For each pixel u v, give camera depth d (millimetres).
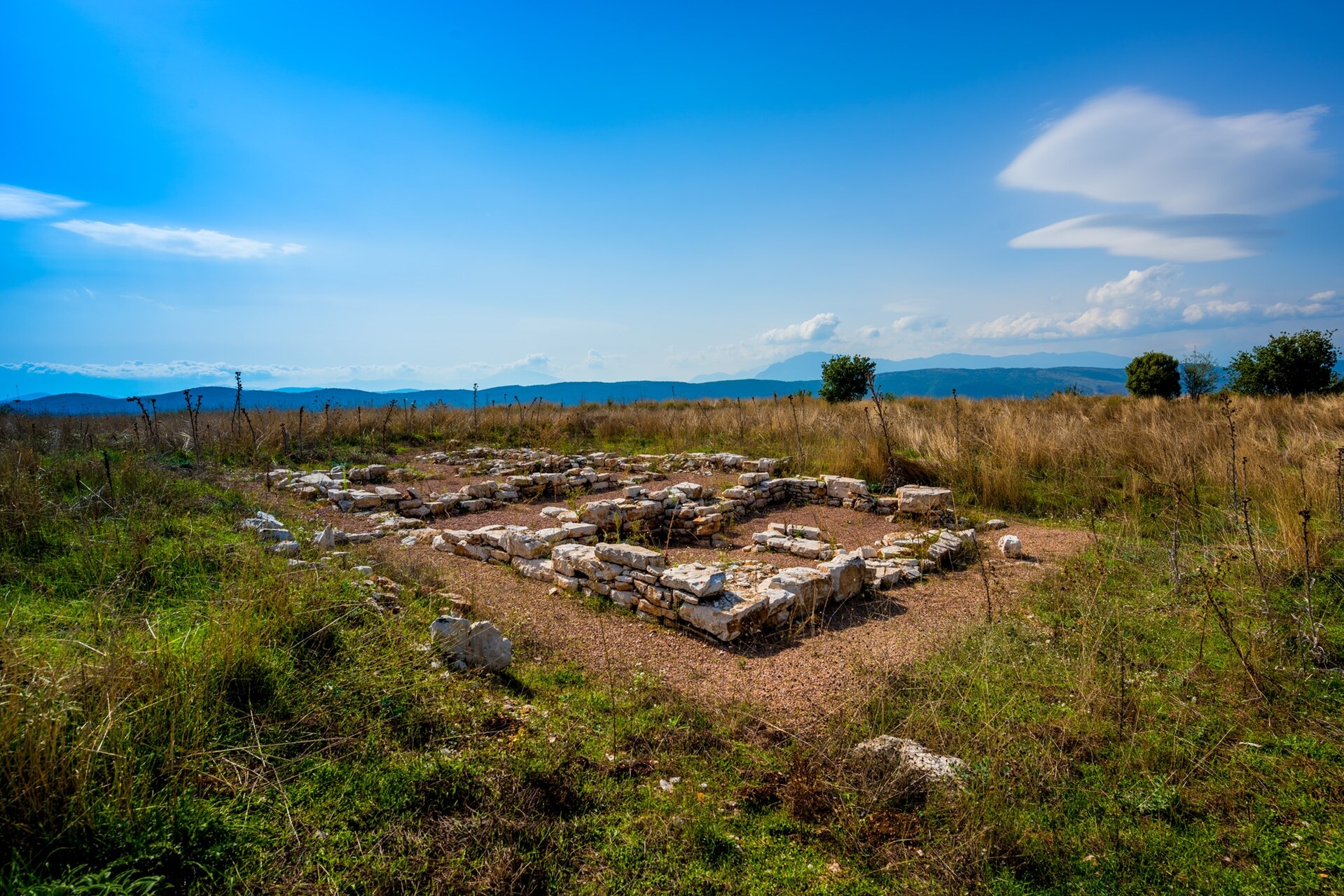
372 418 17453
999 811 2939
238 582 4488
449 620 4285
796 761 3447
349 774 2938
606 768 3324
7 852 2203
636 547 6129
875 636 5336
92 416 15664
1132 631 5059
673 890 2533
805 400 22469
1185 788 3221
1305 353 19656
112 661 3086
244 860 2418
